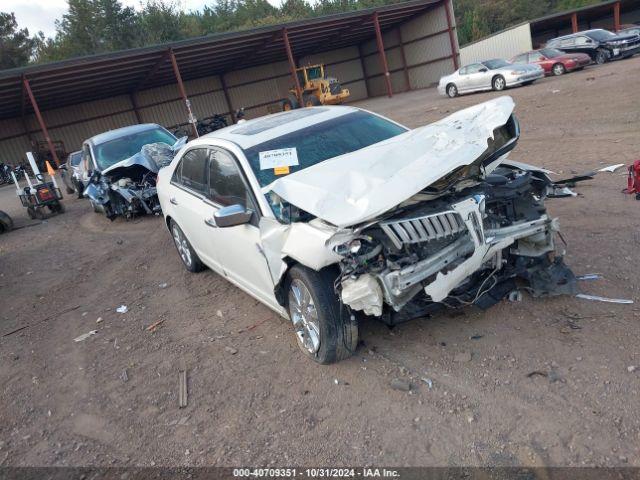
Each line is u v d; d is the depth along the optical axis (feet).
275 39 100.53
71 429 12.55
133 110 116.47
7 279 26.66
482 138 11.62
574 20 118.42
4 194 71.97
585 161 26.66
